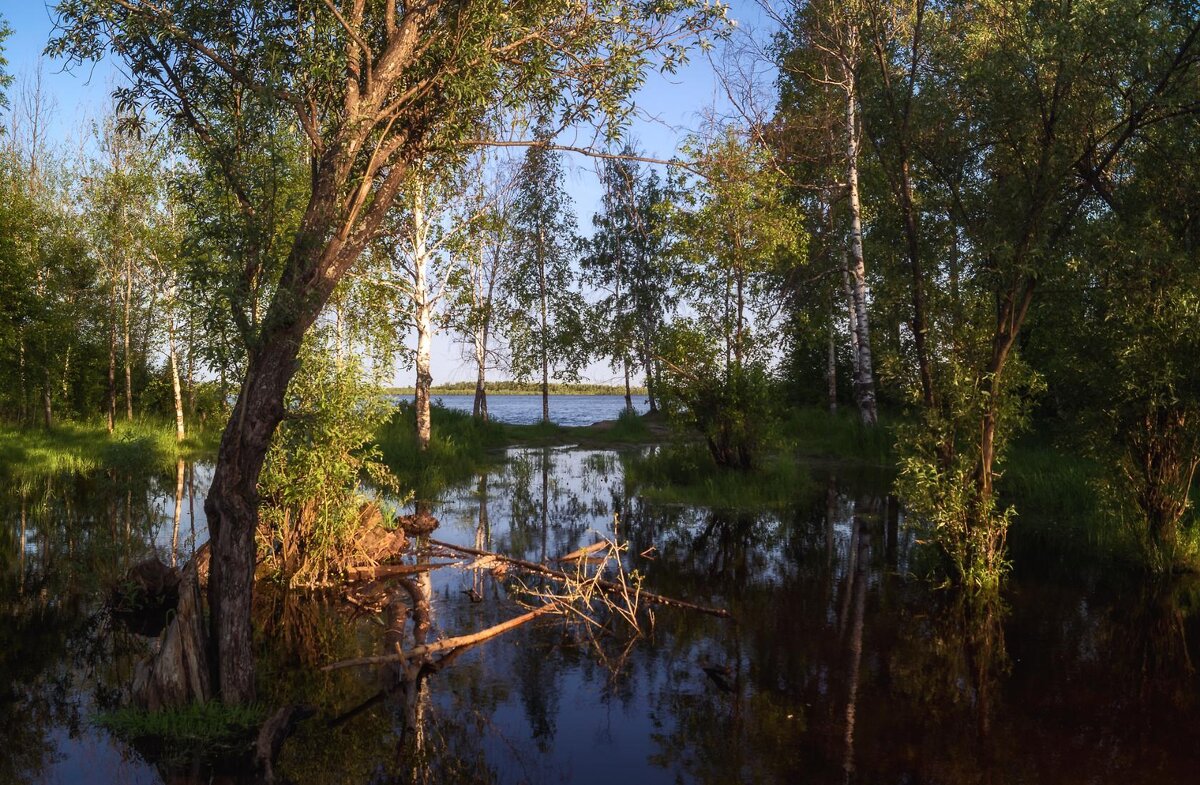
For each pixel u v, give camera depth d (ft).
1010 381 30.07
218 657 19.26
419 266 62.75
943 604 27.84
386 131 20.47
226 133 20.04
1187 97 27.61
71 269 81.82
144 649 24.30
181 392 97.14
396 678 21.68
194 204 19.62
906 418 70.44
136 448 56.03
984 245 29.58
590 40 23.16
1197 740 17.63
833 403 88.74
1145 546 31.96
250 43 20.88
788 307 81.66
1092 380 32.71
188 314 19.56
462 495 52.42
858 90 35.29
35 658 23.45
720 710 19.44
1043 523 39.96
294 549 31.22
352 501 32.27
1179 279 30.17
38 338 75.15
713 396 54.80
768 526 41.57
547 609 27.20
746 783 15.83
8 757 17.10
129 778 16.25
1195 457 31.73
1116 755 16.94
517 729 18.48
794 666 22.25
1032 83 28.45
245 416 18.67
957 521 29.89
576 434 95.76
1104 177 32.71
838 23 56.80
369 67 19.98
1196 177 30.60
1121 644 23.85
